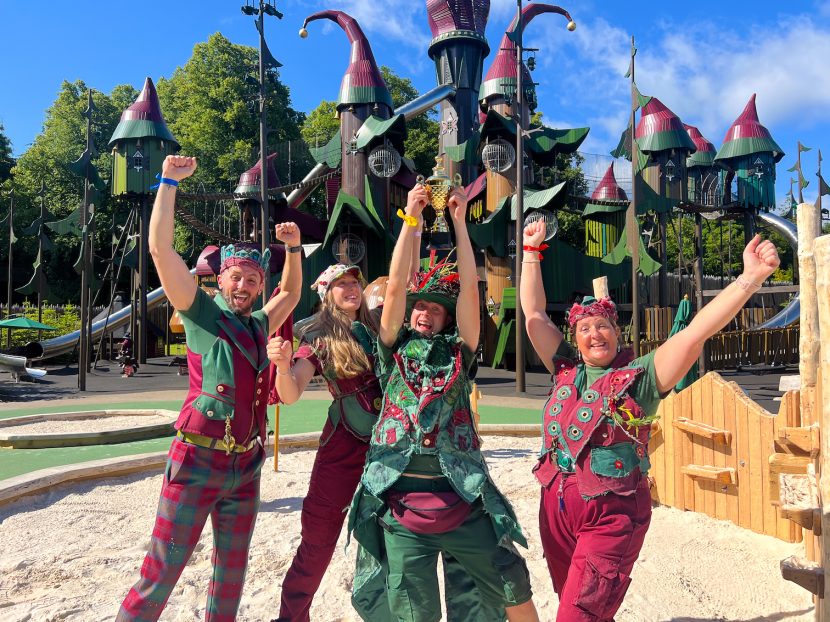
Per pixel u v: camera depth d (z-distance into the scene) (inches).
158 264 115.2
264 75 629.9
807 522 109.6
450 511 108.3
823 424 102.0
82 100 2290.8
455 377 113.7
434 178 120.5
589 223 1182.3
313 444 373.1
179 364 1104.8
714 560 188.7
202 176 2012.8
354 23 1059.3
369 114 1015.6
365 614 117.7
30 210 2052.2
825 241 100.8
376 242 978.1
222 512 122.3
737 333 963.3
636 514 109.7
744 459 218.5
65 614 148.9
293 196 1298.0
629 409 110.7
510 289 909.8
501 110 1021.2
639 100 689.0
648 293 1240.8
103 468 294.5
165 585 114.3
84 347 732.0
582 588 105.0
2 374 954.7
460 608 115.6
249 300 128.3
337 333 130.5
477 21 1199.6
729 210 1291.8
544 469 119.3
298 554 131.6
